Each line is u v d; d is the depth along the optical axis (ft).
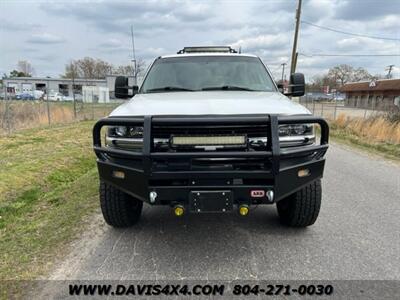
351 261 10.93
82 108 84.64
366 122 53.57
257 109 10.56
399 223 14.23
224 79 15.06
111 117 10.91
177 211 10.49
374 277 9.98
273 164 9.96
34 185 20.17
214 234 13.03
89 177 21.97
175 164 10.05
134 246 11.98
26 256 11.12
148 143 9.94
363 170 25.18
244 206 10.42
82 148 32.60
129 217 13.28
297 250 11.69
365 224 14.07
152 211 15.64
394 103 61.00
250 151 10.02
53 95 197.77
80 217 14.60
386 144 39.86
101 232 13.14
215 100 11.62
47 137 38.09
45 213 15.28
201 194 10.16
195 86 14.73
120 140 10.73
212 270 10.39
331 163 28.04
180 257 11.21
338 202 17.06
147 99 12.51
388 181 21.65
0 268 10.34
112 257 11.16
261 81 15.15
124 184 10.87
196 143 9.96
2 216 14.90
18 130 43.37
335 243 12.24
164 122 9.96
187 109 10.57
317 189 12.35
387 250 11.71
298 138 10.62
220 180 10.18
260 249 11.76
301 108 11.49
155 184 10.35
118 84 16.66
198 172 9.96
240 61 16.24
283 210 13.73
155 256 11.27
